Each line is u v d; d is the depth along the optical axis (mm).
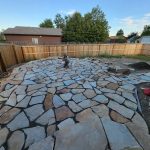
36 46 12969
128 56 15125
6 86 5648
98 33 33062
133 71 7930
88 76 6895
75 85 5590
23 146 2609
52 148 2389
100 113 3521
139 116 3395
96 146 2348
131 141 2477
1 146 2645
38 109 3857
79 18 33625
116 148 2307
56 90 5102
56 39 27688
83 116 3420
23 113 3699
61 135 2652
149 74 7148
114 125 2910
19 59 11336
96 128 2791
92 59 12234
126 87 5266
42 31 27672
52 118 3408
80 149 2307
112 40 35594
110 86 5398
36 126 3152
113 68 8219
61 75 7137
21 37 25703
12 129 3090
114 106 3875
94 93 4770
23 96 4691
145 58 13664
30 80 6328
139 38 31562
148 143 2453
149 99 4297
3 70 7879
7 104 4227
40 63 10273
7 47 8914
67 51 14398
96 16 33906
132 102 4098
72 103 4109
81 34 33031
